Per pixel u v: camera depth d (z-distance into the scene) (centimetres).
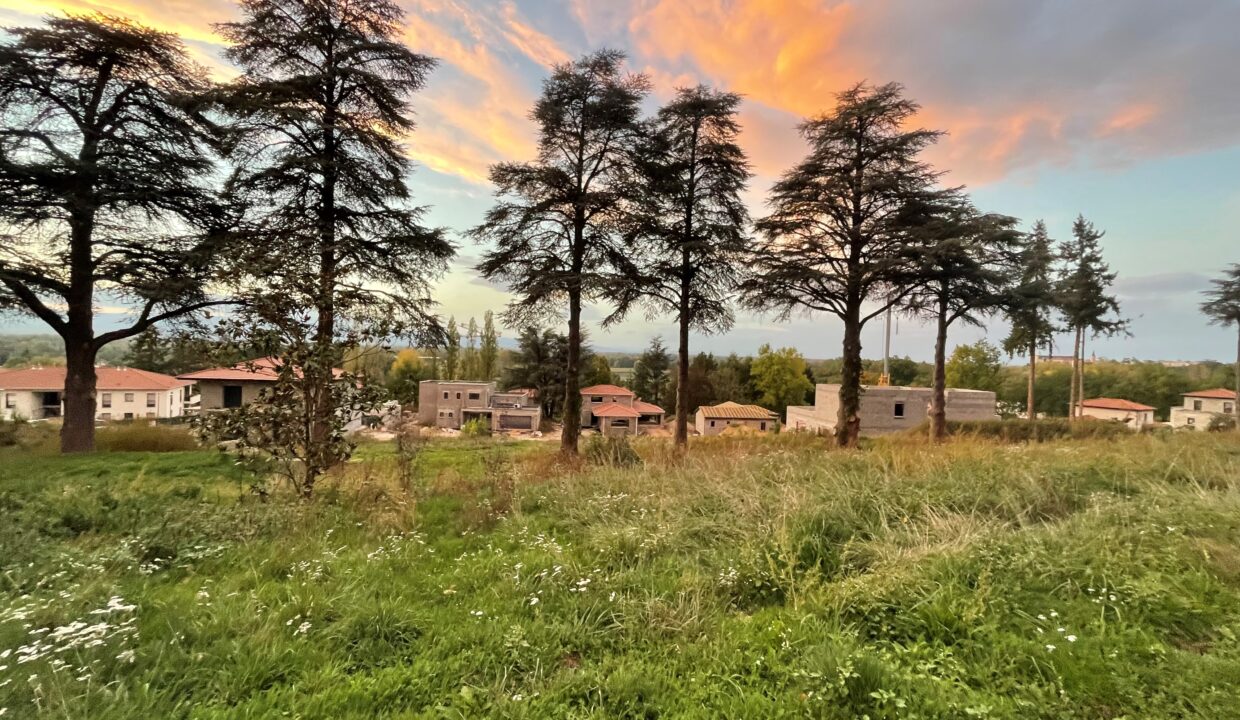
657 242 1392
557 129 1305
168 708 214
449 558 441
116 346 4312
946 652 260
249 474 810
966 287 1586
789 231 1516
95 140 1191
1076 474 587
